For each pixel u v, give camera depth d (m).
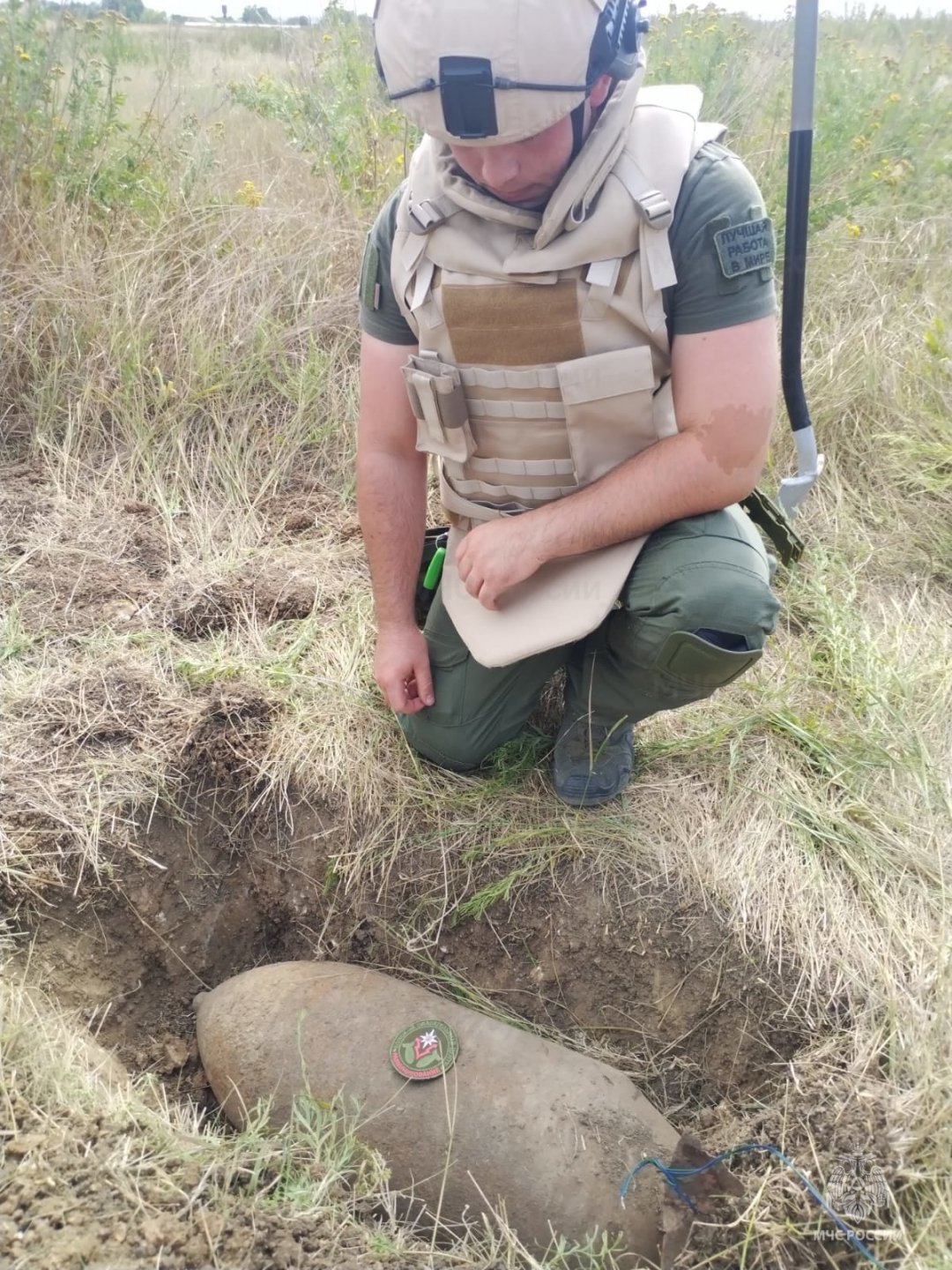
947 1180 1.45
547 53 1.37
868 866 1.96
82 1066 1.66
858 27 5.54
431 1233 1.59
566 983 1.98
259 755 2.16
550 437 1.74
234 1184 1.53
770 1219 1.47
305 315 3.39
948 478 2.95
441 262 1.65
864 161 4.06
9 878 1.92
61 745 2.13
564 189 1.51
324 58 4.27
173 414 3.09
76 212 3.43
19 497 2.91
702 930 1.92
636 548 1.77
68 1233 1.35
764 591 1.70
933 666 2.40
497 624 1.86
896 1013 1.70
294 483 3.11
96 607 2.54
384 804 2.12
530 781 2.15
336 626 2.51
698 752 2.19
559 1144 1.59
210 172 3.80
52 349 3.22
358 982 1.86
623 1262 1.53
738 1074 1.87
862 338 3.25
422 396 1.77
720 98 4.06
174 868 2.08
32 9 3.49
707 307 1.60
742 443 1.65
